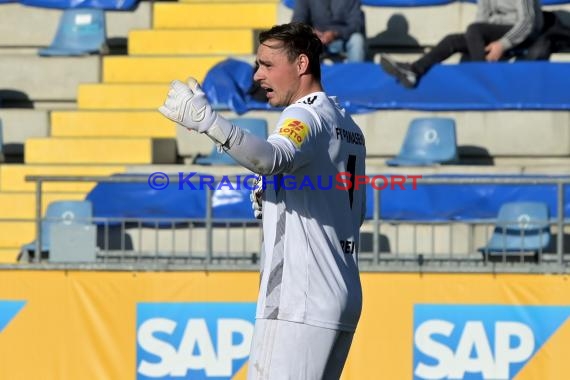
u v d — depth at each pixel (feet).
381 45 144.46
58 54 140.56
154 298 95.30
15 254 115.03
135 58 138.41
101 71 139.03
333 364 46.85
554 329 93.20
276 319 45.55
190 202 111.04
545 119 125.80
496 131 126.11
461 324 93.76
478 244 109.81
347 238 47.03
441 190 110.11
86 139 126.93
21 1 148.77
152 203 111.34
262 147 41.75
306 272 45.42
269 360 45.57
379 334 94.17
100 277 95.81
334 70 130.52
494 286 93.56
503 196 109.70
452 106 126.41
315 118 45.21
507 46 130.82
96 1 148.36
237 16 146.51
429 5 143.64
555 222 96.07
